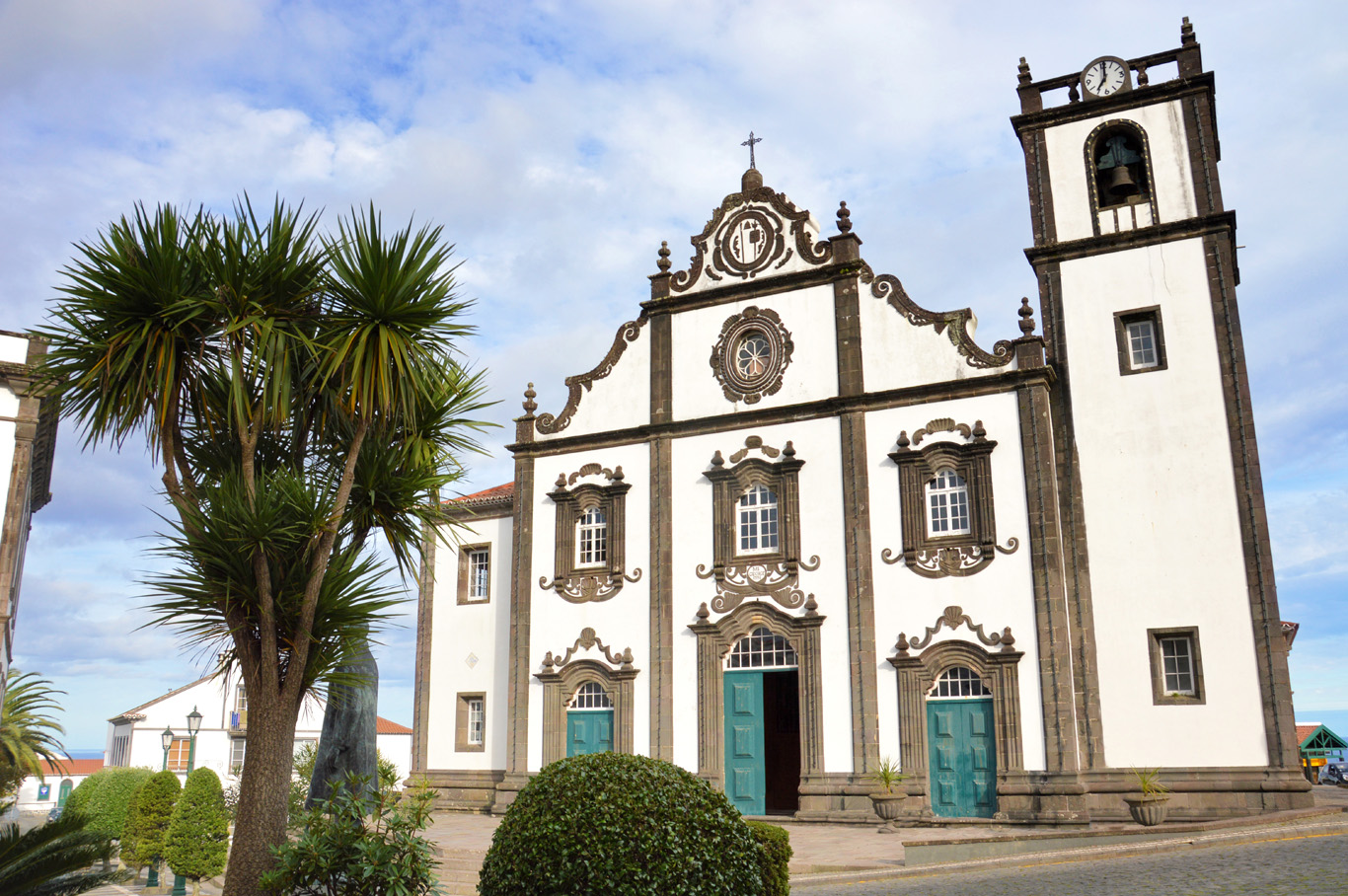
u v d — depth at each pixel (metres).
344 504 12.45
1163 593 22.80
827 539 25.45
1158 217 24.77
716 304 28.39
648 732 26.64
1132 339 24.61
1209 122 24.84
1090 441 24.17
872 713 24.03
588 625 28.11
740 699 25.84
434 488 13.68
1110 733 22.56
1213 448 23.09
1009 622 23.11
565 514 29.17
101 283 12.09
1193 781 21.70
